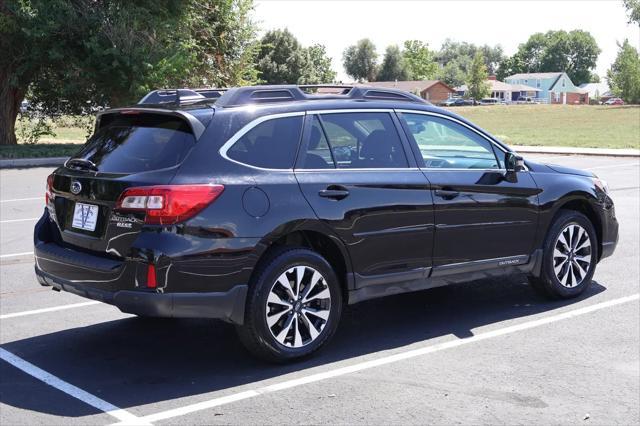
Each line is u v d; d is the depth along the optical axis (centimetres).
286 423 427
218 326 616
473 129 637
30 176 1852
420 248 580
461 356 541
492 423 428
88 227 511
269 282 503
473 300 695
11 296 715
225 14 3055
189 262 472
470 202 607
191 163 487
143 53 2450
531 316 642
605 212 712
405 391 475
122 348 562
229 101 526
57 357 541
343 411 444
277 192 508
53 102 2788
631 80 10231
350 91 586
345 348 561
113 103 2580
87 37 2430
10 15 2362
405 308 670
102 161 522
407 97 621
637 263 853
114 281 484
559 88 16638
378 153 572
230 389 479
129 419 432
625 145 3184
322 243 548
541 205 657
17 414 440
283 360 519
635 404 457
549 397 467
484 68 14350
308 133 541
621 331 600
